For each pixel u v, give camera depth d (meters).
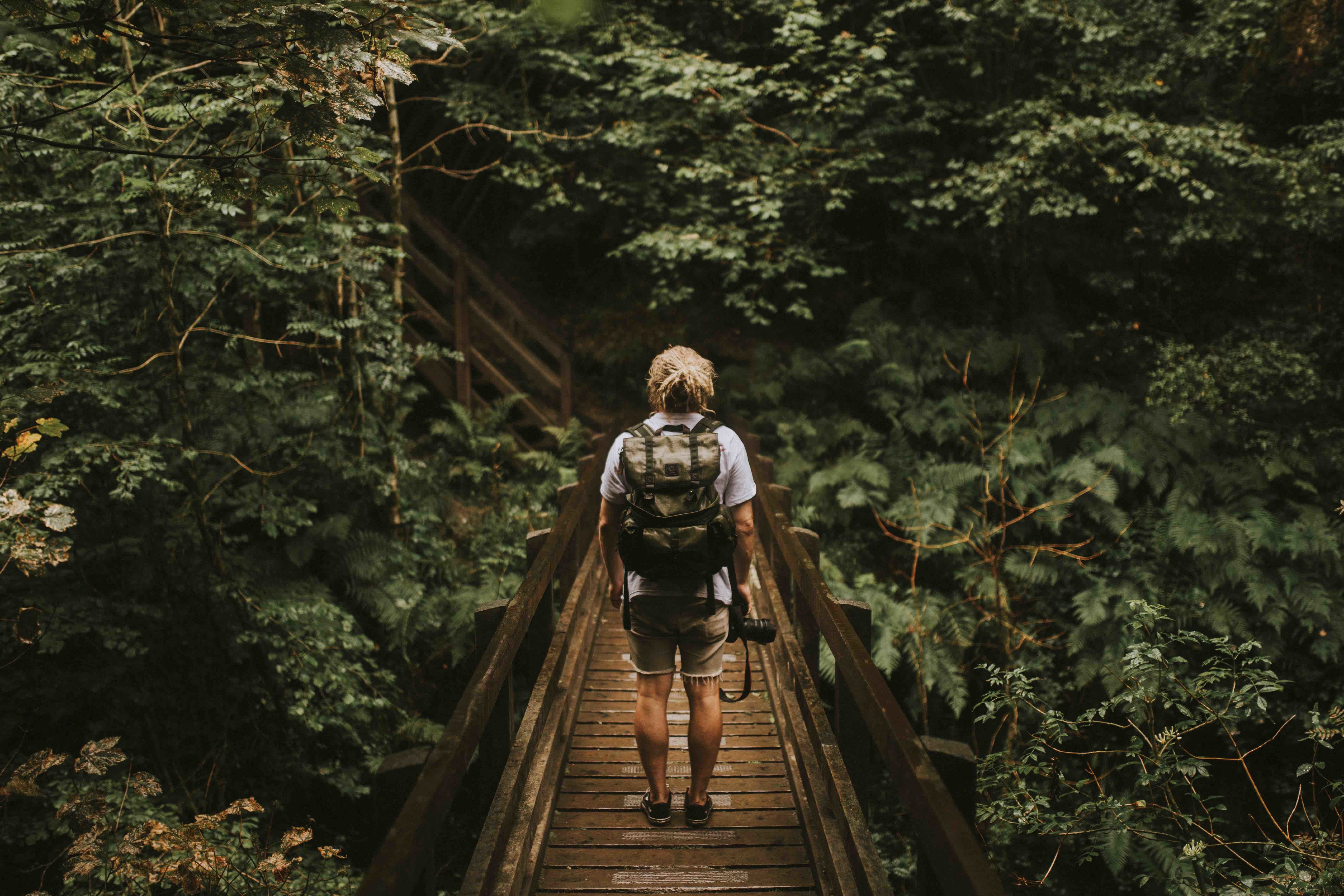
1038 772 4.34
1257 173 9.47
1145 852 5.68
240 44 2.84
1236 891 3.78
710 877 3.06
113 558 5.67
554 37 9.66
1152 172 9.16
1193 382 9.12
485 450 8.84
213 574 5.80
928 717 8.58
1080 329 11.01
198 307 6.45
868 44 10.68
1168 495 9.11
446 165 13.41
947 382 10.31
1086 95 9.77
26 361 5.36
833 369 10.37
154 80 5.28
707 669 3.23
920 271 12.28
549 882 3.03
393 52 2.95
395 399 7.96
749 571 3.26
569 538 4.54
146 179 5.37
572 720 4.08
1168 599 8.59
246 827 5.04
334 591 7.09
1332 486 9.11
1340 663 8.45
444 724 7.12
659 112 10.24
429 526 7.80
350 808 6.29
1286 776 8.02
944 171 11.15
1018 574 8.79
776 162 10.09
